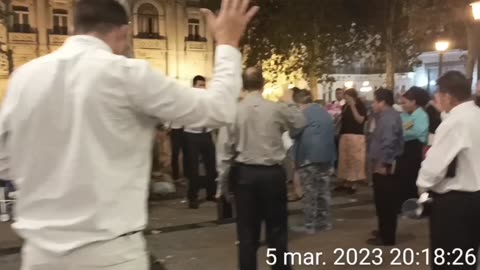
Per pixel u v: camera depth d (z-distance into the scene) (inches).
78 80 69.2
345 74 1293.1
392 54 787.4
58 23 1126.4
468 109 139.3
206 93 73.2
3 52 610.2
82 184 68.1
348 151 389.7
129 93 69.5
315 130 271.0
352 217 314.5
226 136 183.8
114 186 69.4
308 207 278.2
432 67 1346.0
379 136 242.1
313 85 829.8
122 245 70.3
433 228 144.4
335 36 834.2
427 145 294.8
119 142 69.8
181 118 71.4
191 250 246.7
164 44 1243.2
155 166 388.8
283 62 837.2
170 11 1245.1
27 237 70.7
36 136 70.1
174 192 378.9
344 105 397.7
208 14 79.0
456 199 138.8
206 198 369.7
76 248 68.1
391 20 780.6
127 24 75.9
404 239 262.2
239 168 182.4
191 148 342.3
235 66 76.2
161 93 70.1
